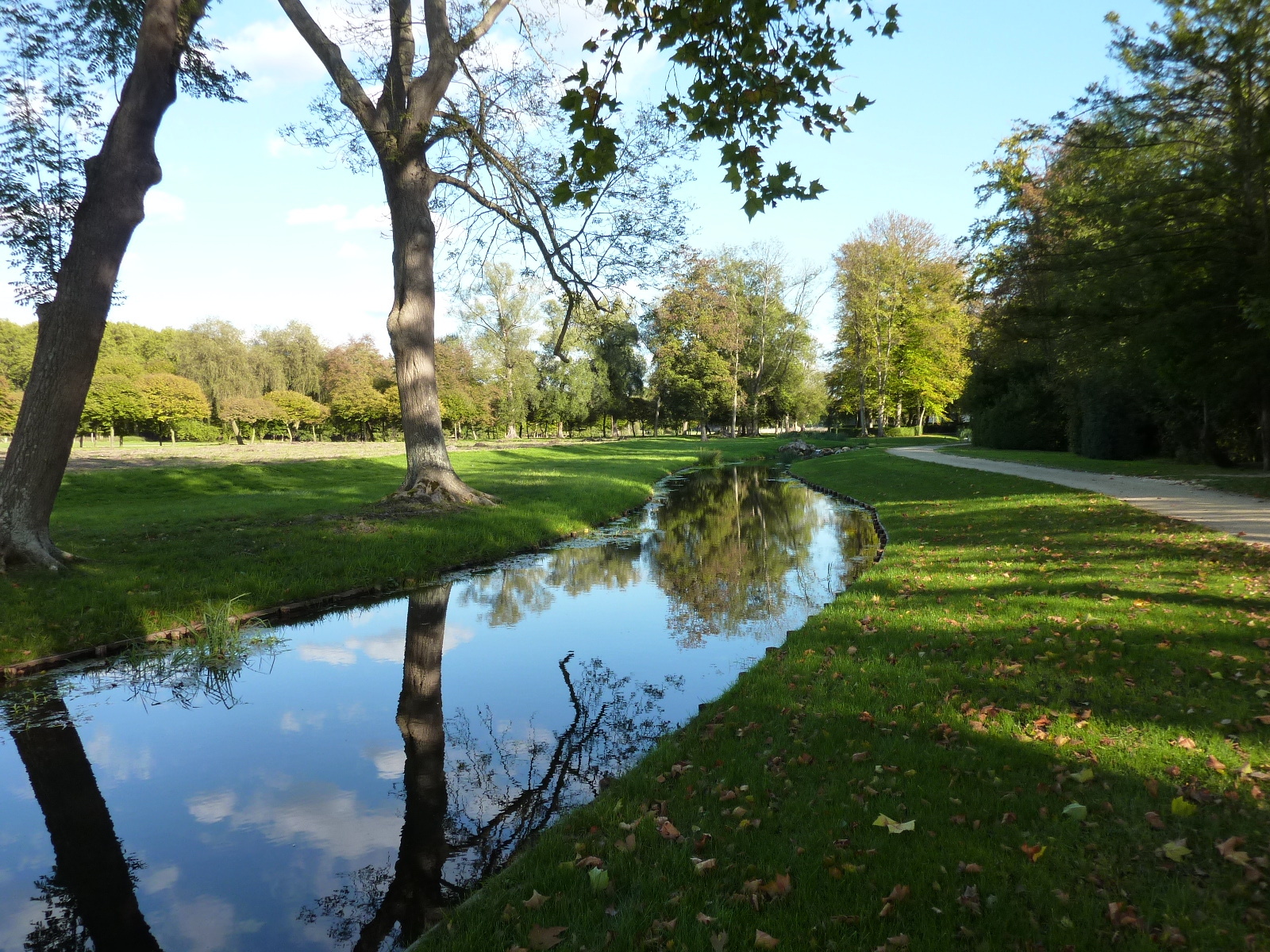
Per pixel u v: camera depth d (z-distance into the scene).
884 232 52.78
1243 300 14.90
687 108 5.39
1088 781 3.73
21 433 9.38
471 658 7.85
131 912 3.71
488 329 61.75
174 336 90.25
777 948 2.65
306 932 3.53
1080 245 16.80
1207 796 3.48
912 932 2.70
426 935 3.02
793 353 64.06
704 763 4.33
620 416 78.50
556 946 2.77
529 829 4.44
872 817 3.51
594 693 6.73
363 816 4.66
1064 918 2.70
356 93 14.50
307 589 10.26
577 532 16.61
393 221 15.66
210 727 6.16
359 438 80.94
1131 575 8.12
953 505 16.28
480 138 15.23
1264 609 6.42
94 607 8.44
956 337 53.34
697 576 11.80
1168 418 24.34
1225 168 14.64
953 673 5.41
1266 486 15.64
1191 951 2.51
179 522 13.97
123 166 9.46
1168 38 14.85
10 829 4.60
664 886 3.10
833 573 11.40
